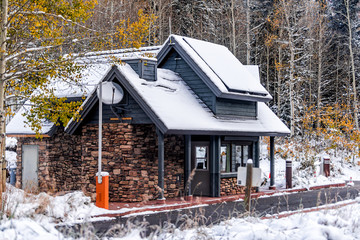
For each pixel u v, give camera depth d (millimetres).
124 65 23141
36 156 27031
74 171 25906
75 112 20625
